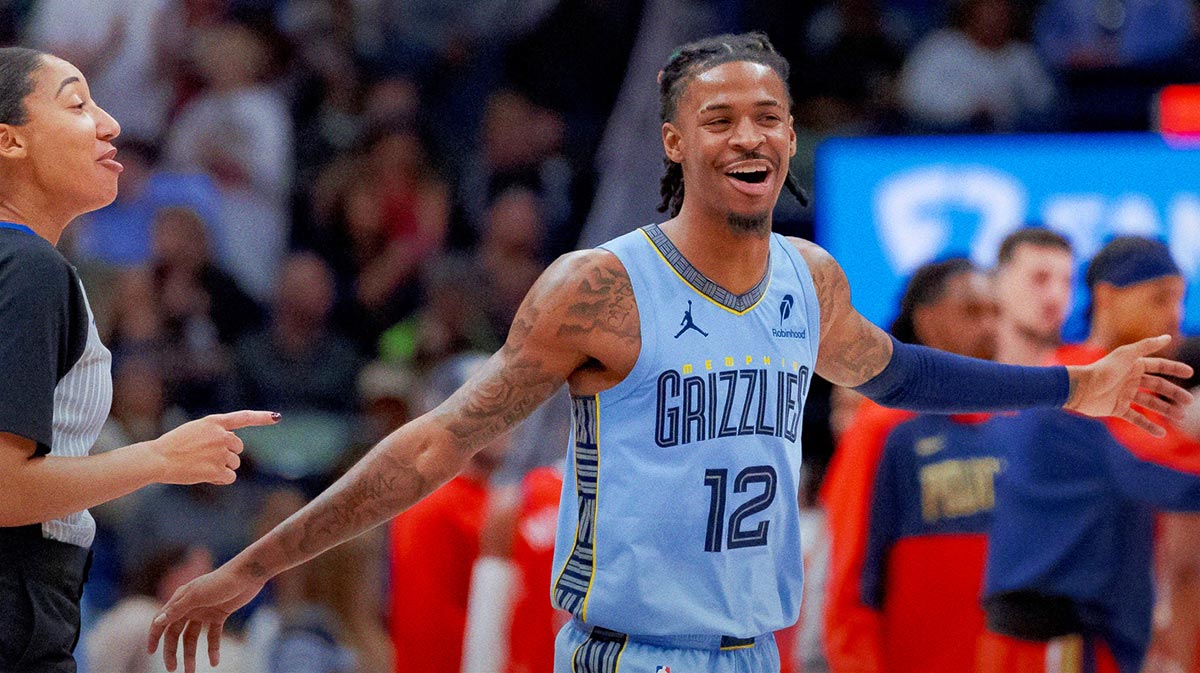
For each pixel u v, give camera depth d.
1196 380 12.72
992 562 12.70
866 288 20.45
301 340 22.67
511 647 13.70
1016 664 12.59
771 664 8.65
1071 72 26.30
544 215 25.45
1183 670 14.40
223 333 22.94
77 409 8.38
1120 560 12.47
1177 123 21.75
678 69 8.63
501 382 8.36
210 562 17.45
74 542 8.38
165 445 8.18
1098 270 13.08
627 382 8.31
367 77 26.86
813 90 25.78
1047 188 20.08
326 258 24.80
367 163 25.14
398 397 18.14
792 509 8.70
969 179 20.22
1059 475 12.48
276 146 25.17
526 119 26.28
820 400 21.86
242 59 25.33
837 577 13.08
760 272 8.64
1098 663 12.52
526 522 13.78
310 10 26.78
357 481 8.37
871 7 26.14
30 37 25.84
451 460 8.39
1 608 7.93
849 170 20.53
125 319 21.94
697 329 8.39
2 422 7.54
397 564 14.28
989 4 25.78
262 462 20.22
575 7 26.86
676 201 9.04
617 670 8.28
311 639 14.58
